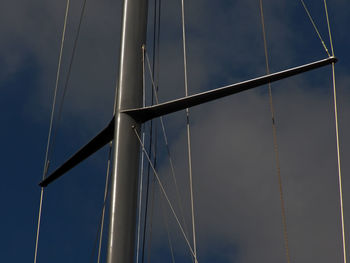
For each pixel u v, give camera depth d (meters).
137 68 12.00
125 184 11.03
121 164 11.15
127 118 11.50
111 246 10.58
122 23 12.34
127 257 10.59
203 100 11.58
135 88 11.80
